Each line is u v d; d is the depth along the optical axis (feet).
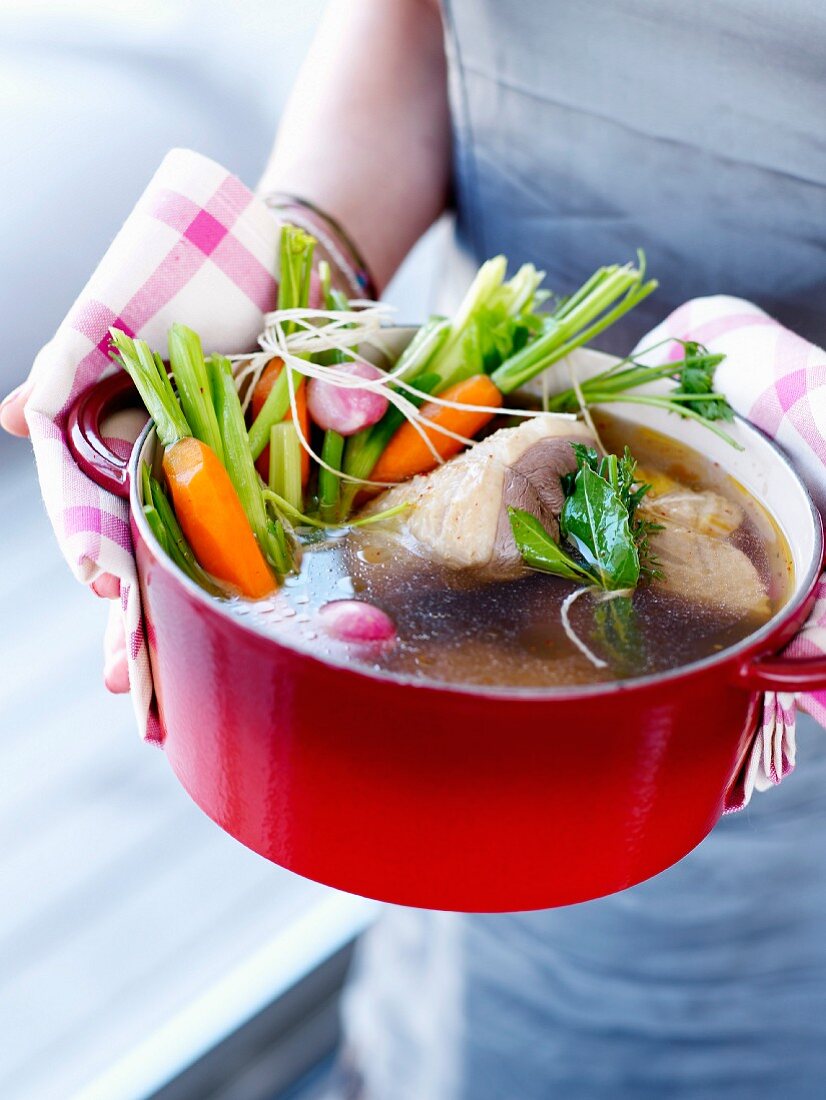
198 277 2.66
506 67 3.28
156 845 5.29
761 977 4.12
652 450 2.79
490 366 2.83
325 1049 5.43
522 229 3.49
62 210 6.59
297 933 5.24
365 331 2.73
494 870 2.26
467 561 2.45
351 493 2.64
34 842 5.20
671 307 3.37
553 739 2.12
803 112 2.99
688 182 3.20
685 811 2.32
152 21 7.88
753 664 2.18
